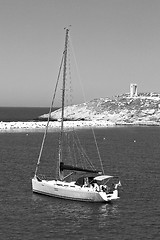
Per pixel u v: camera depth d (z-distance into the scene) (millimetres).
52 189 49969
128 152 102000
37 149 106812
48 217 42250
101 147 114875
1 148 107000
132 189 55844
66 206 46156
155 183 60219
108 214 43406
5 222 40500
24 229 38594
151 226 39719
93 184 49531
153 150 106625
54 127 197500
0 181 60312
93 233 37719
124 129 197250
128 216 42844
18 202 47812
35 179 52906
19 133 161125
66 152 102688
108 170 73062
